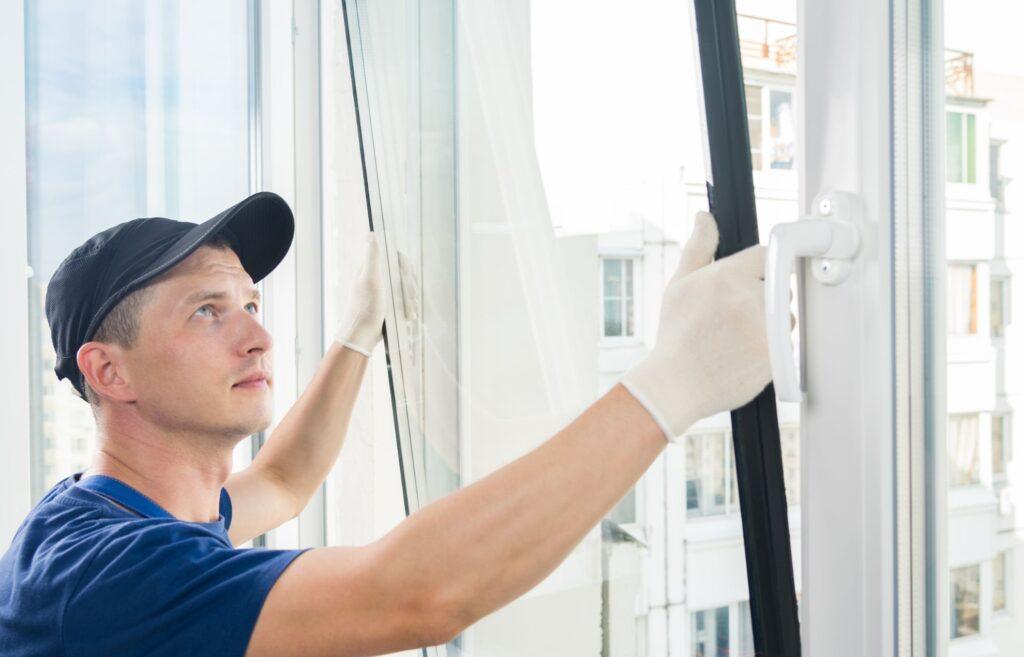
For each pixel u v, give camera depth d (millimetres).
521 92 1096
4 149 1534
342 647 726
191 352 1032
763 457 833
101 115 1675
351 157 1715
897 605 713
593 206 1010
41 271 1625
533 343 1094
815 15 743
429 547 693
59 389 1631
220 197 1819
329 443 1314
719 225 825
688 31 877
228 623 740
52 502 989
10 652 826
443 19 1199
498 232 1137
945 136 684
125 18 1689
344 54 1708
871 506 712
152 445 1046
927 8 691
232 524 1210
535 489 684
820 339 752
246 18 1826
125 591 780
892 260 701
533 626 1153
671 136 912
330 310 1824
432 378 1276
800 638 824
